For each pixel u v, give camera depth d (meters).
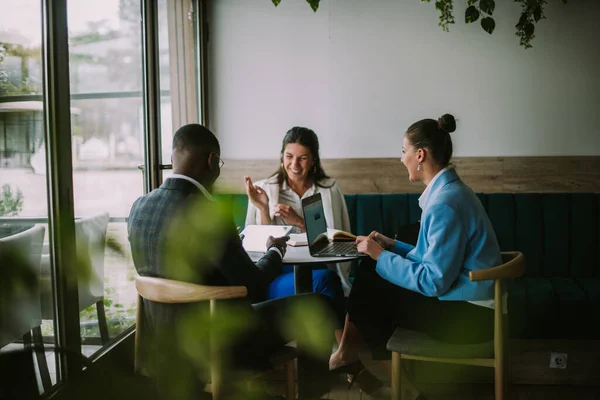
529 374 2.91
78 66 2.36
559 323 2.86
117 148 2.71
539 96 3.75
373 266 2.54
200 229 1.84
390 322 2.41
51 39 2.13
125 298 2.83
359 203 3.64
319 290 2.95
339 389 2.88
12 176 2.01
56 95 2.15
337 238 2.73
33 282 2.13
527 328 2.88
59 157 2.17
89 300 2.48
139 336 1.99
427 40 3.79
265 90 3.93
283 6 3.87
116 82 2.70
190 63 3.67
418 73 3.82
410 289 2.15
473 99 3.79
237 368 1.92
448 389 2.89
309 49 3.88
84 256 2.42
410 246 2.60
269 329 2.07
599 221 3.48
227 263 1.86
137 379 1.67
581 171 3.72
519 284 3.15
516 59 3.74
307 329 2.26
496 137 3.80
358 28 3.83
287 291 2.95
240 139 3.98
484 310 2.12
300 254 2.44
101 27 2.56
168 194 1.89
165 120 3.21
